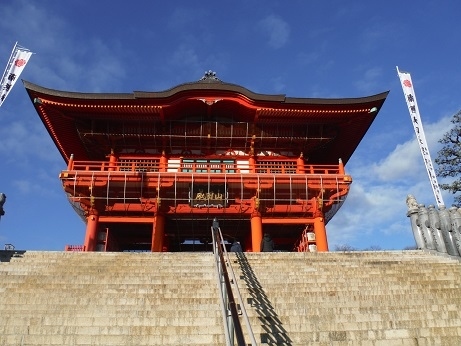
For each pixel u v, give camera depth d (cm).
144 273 1403
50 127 3180
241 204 2953
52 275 1339
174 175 2862
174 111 3044
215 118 3162
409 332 1028
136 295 1199
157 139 3127
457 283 1371
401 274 1448
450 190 3247
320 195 2916
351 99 2944
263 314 1091
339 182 2908
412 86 3128
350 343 976
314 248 2986
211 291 1230
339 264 1570
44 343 952
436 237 1836
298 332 998
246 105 2973
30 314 1076
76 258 1614
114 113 2962
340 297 1214
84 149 3431
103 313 1084
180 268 1469
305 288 1295
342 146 3534
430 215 1892
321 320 1073
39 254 1631
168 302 1155
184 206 2962
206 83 2927
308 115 3036
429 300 1220
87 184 2792
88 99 2833
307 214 3012
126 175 2830
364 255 1719
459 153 3266
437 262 1620
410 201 2009
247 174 2894
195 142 3195
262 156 3231
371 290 1280
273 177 2903
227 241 3653
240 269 1477
